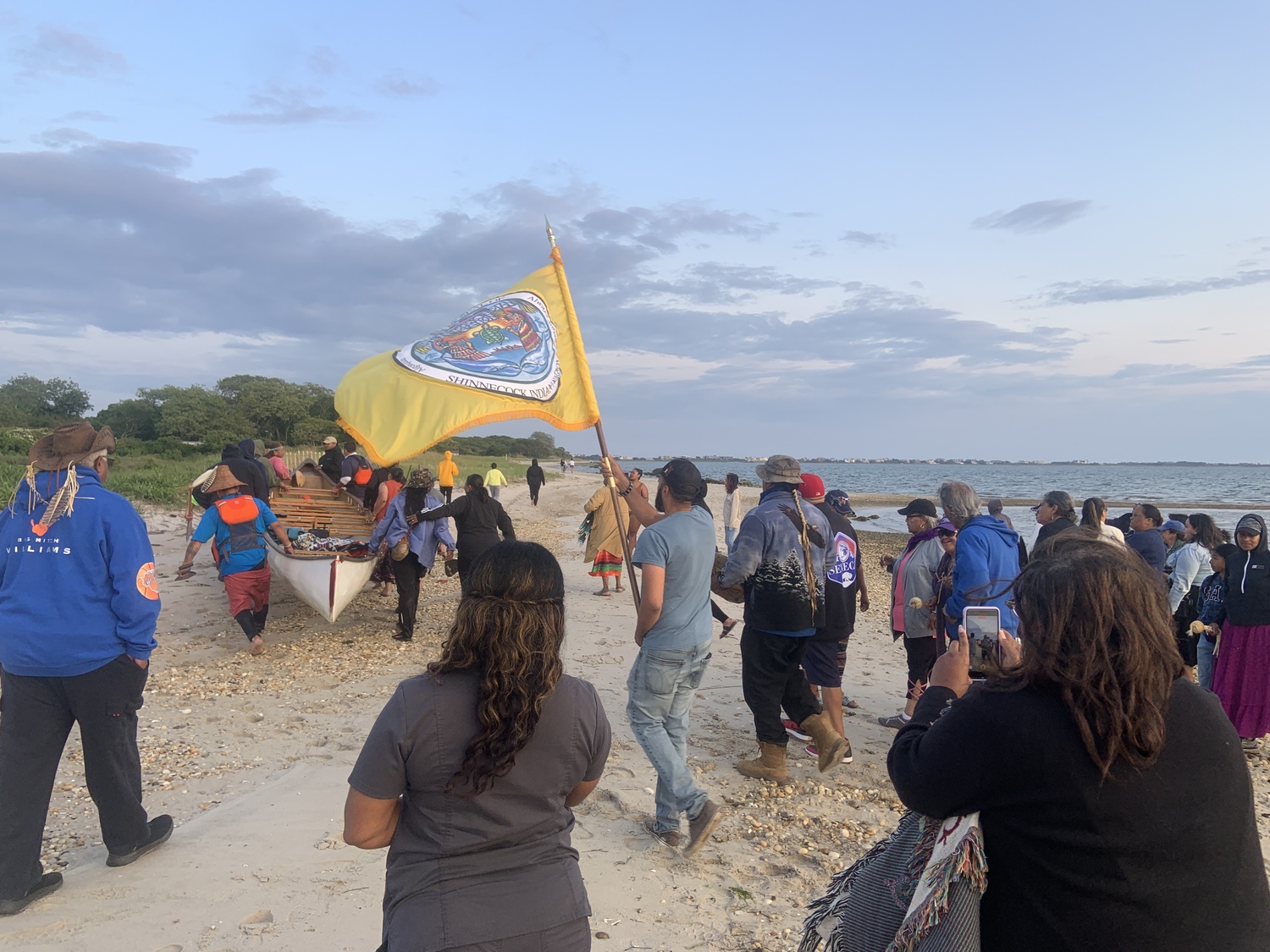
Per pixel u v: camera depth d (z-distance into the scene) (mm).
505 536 8938
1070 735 1567
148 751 5496
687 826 4551
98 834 4340
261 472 10359
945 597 6219
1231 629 6652
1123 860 1533
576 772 2121
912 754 1797
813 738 5090
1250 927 1555
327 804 4691
